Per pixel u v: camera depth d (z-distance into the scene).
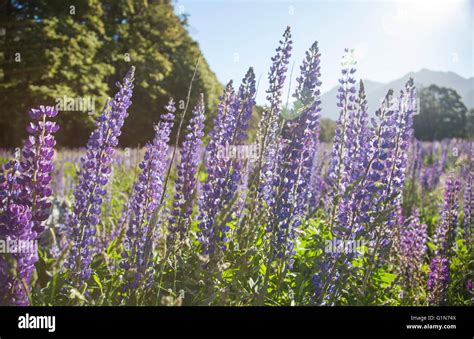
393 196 3.54
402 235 4.83
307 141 3.66
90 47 33.66
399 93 4.09
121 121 3.53
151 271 3.17
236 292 3.02
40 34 30.33
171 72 43.62
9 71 29.55
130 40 41.19
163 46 45.50
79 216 3.35
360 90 4.30
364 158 3.72
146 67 40.44
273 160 4.02
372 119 3.73
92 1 34.41
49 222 4.69
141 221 3.46
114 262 3.72
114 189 6.81
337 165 4.36
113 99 3.54
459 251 5.12
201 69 45.16
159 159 3.63
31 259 2.45
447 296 4.43
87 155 3.45
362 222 3.49
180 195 3.84
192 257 3.61
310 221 5.04
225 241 3.46
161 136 3.66
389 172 3.93
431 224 7.17
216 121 4.14
